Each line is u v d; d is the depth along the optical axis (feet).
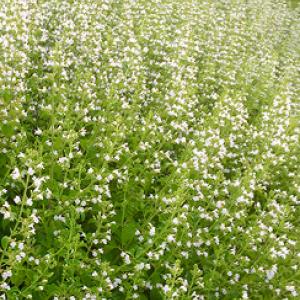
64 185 1.85
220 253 1.91
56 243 1.74
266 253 2.01
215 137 2.36
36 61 2.89
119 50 3.35
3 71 2.23
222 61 3.90
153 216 1.98
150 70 3.49
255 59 4.52
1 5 2.79
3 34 2.60
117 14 4.06
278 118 3.10
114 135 2.07
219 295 1.97
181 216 1.79
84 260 1.67
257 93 3.75
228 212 2.12
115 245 1.91
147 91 2.96
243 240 2.05
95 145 2.28
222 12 5.21
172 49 3.58
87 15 3.52
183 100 2.70
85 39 3.01
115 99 2.51
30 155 1.57
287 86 3.88
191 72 3.26
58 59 2.37
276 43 5.41
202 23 4.52
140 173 2.21
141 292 1.82
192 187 2.03
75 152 2.04
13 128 2.06
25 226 1.46
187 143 2.64
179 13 4.48
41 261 1.57
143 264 1.69
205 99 3.43
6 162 2.02
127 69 2.93
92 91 2.73
